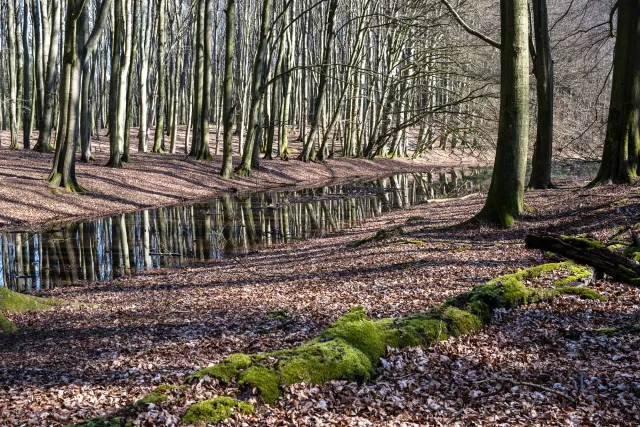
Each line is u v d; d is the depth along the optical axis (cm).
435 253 1404
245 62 4947
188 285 1388
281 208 2789
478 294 826
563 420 515
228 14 3400
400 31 4194
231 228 2264
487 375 629
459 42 3788
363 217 2522
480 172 4631
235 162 4059
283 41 4272
